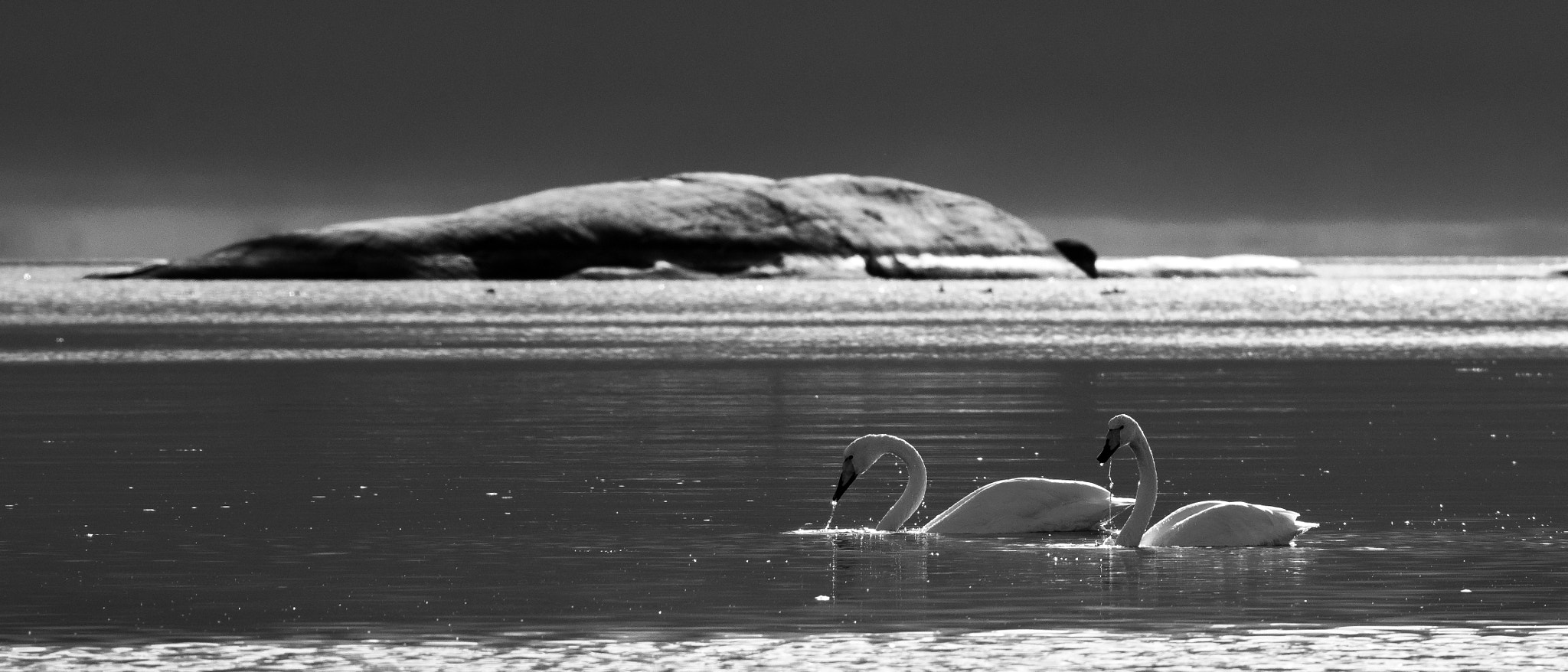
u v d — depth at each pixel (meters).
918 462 72.69
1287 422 120.75
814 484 88.06
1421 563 63.66
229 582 61.16
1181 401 140.25
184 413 130.62
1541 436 109.94
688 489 86.00
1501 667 47.75
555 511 78.25
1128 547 67.56
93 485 87.62
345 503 81.06
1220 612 55.12
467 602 57.66
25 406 137.38
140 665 48.97
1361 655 49.22
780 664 48.66
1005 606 56.28
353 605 57.19
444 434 113.69
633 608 56.50
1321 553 65.75
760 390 155.25
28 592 59.41
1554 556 64.81
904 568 63.50
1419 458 98.00
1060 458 100.06
